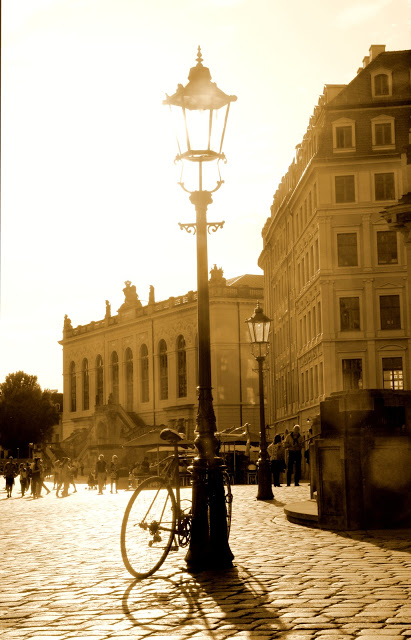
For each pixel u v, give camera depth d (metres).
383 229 67.69
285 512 20.48
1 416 151.75
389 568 11.63
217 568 12.26
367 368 66.81
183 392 115.94
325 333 67.31
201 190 13.34
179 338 117.25
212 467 12.64
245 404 107.94
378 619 8.43
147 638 7.97
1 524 24.22
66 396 145.62
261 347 28.95
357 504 16.50
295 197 77.62
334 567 11.91
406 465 16.55
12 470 56.00
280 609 9.11
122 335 130.38
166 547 12.05
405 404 16.83
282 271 89.75
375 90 68.94
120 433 121.12
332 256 68.00
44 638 8.04
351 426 16.62
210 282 109.12
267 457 29.00
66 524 23.09
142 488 11.83
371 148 68.12
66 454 128.62
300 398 79.31
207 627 8.38
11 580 11.74
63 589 10.85
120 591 10.60
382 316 67.38
